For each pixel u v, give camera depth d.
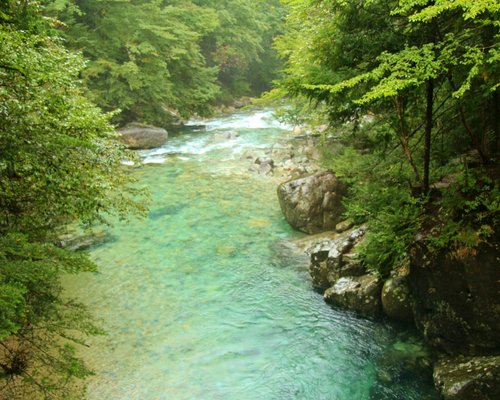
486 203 6.69
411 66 6.20
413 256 7.32
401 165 9.23
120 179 8.19
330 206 12.47
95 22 23.47
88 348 8.03
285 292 9.82
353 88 7.11
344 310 8.99
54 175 5.66
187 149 21.86
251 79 40.12
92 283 10.23
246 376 7.37
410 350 7.68
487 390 6.09
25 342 7.05
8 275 4.45
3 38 5.23
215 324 8.77
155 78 24.08
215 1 33.72
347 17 7.26
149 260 11.32
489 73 6.19
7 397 6.38
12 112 5.23
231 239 12.46
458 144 9.36
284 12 39.06
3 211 6.20
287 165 18.61
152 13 24.91
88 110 7.38
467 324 6.76
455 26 6.78
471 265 6.55
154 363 7.70
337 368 7.47
